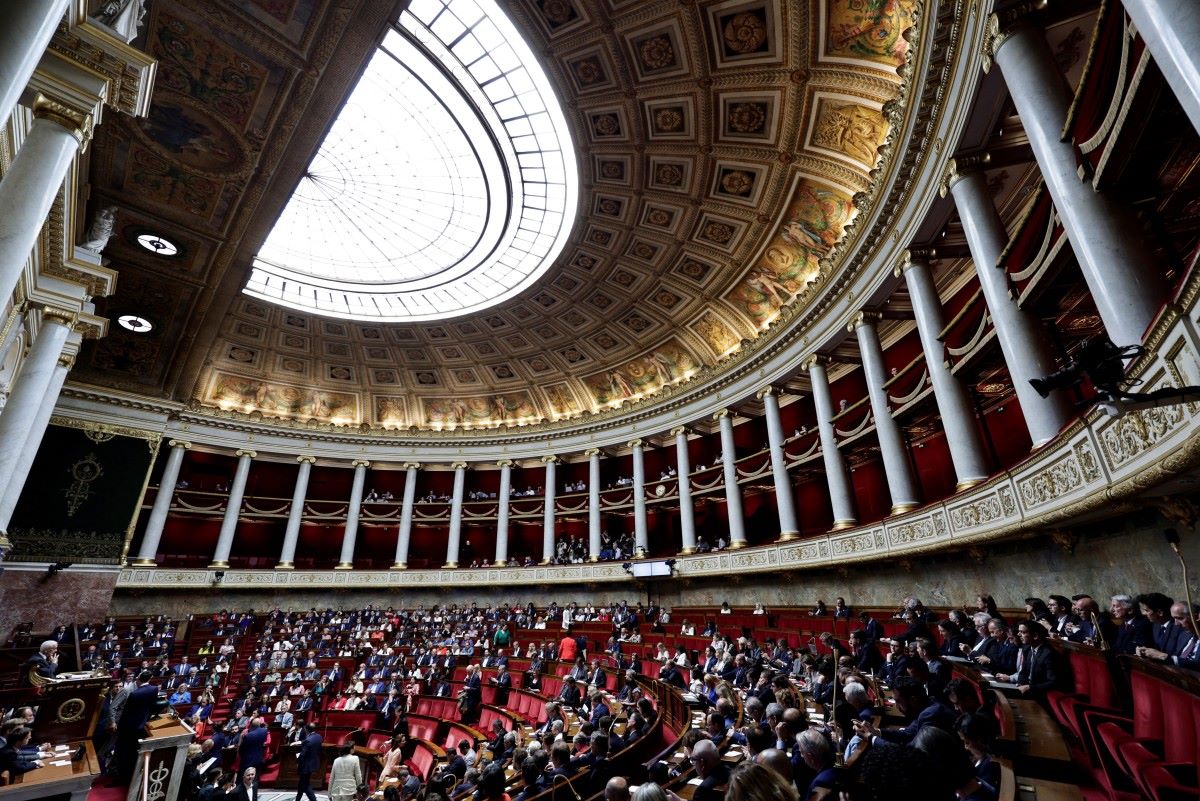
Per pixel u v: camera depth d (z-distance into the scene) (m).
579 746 6.79
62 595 17.98
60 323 11.31
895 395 12.86
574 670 12.88
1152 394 2.95
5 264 5.96
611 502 25.19
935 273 13.33
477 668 14.55
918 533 10.45
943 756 2.11
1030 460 6.98
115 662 14.82
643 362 23.83
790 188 14.74
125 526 20.39
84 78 6.98
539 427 26.73
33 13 4.52
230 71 13.15
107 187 15.50
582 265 20.05
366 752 11.73
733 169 15.05
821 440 15.32
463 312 23.61
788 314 16.42
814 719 5.91
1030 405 7.30
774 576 16.47
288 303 23.12
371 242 21.98
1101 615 6.42
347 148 18.33
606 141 15.25
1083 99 4.98
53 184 6.60
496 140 16.44
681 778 4.58
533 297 22.20
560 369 25.88
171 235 17.28
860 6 10.63
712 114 13.84
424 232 21.42
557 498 25.92
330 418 28.00
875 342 13.28
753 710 5.47
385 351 26.19
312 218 20.81
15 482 12.30
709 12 11.89
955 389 9.80
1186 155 5.08
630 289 20.59
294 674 16.16
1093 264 5.12
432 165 18.77
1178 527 5.36
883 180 11.33
